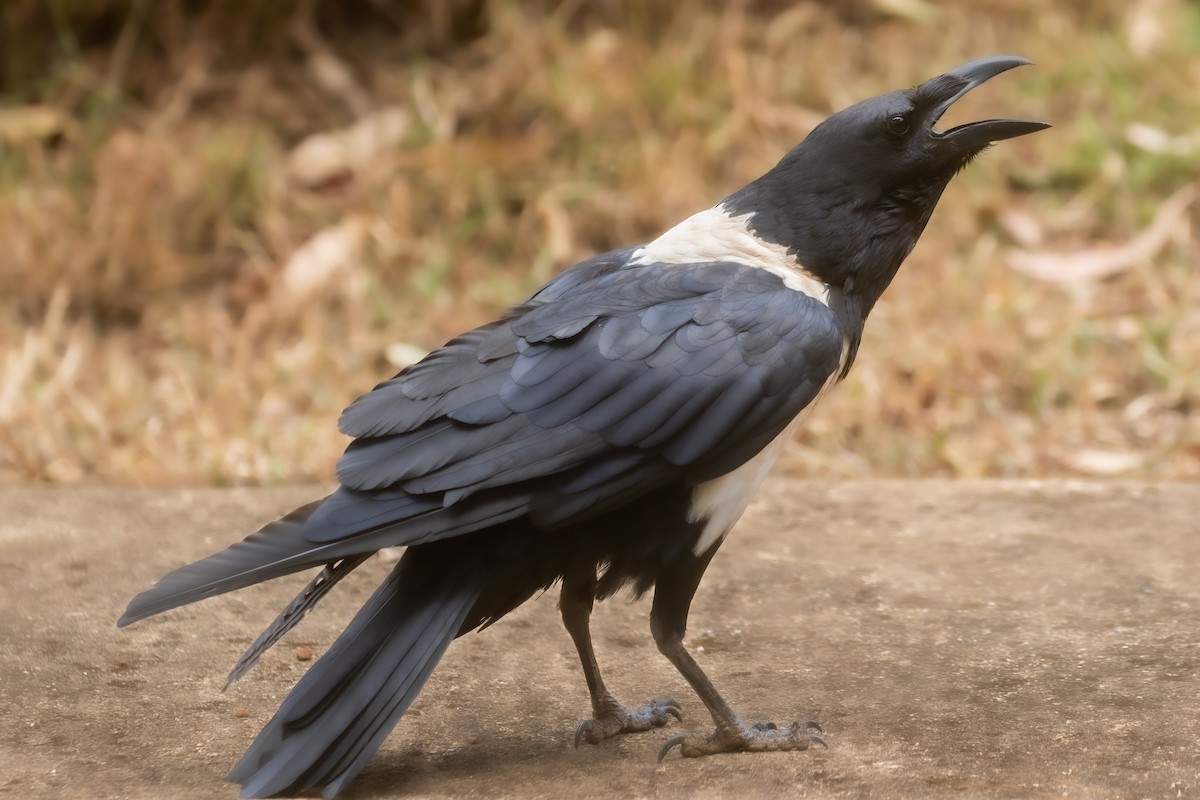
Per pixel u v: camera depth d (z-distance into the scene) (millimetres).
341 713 6469
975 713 7492
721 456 6988
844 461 12641
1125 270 15180
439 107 17188
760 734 7180
